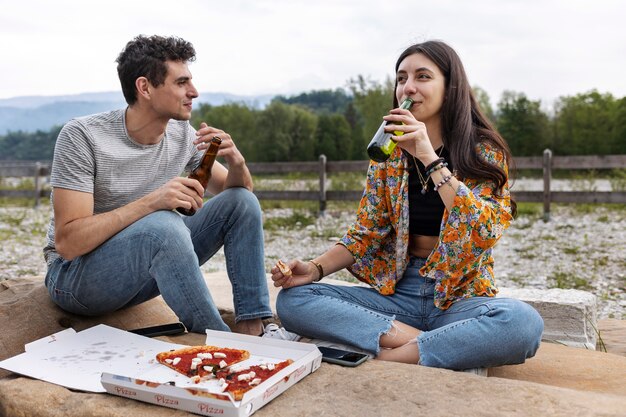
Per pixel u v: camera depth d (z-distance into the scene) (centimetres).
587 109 3456
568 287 625
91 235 255
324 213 1272
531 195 1165
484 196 254
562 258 793
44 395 200
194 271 260
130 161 276
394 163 273
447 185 243
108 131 273
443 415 185
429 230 271
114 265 261
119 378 196
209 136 289
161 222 255
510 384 204
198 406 184
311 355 215
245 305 292
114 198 277
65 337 251
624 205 1360
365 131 3866
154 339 250
